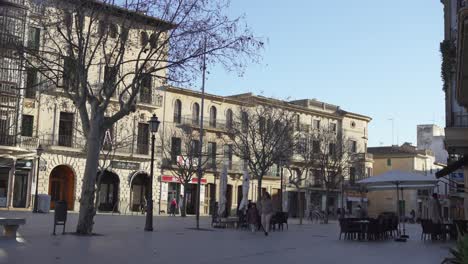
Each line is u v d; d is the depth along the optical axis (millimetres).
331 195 66312
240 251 14086
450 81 22312
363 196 69500
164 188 49344
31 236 15633
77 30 18078
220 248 14711
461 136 21094
